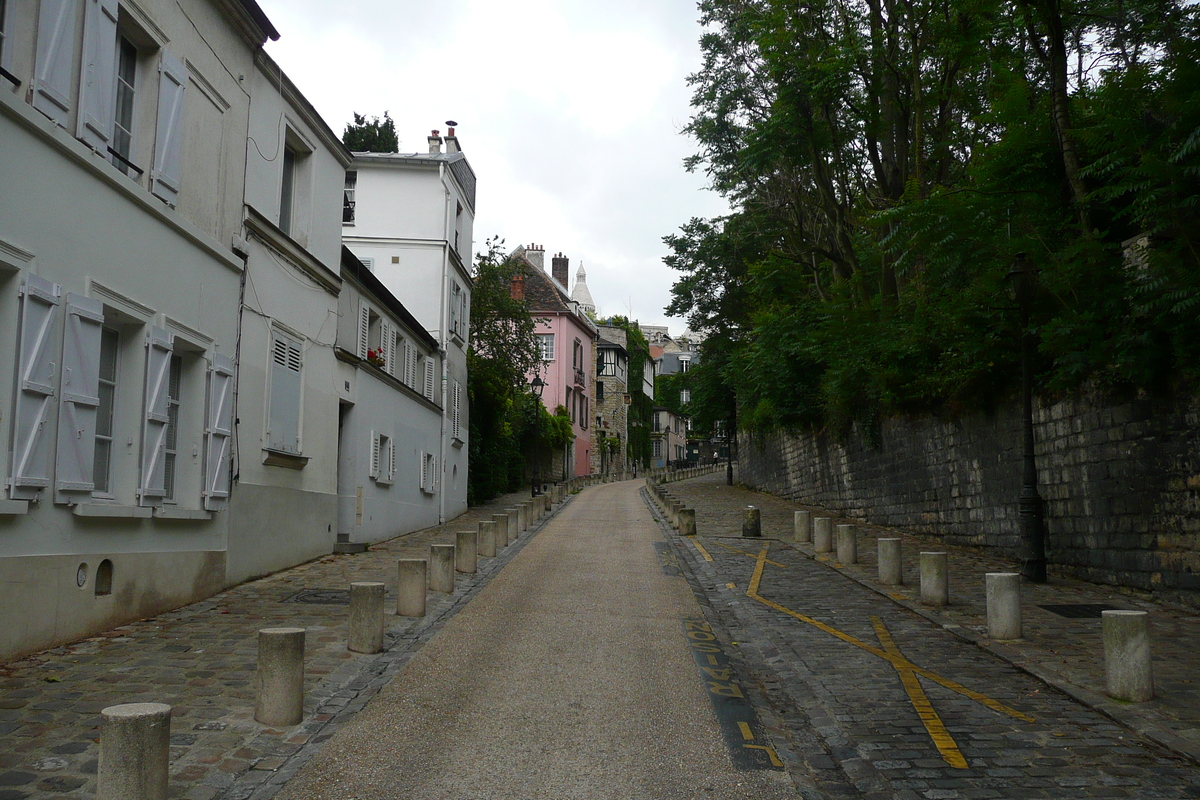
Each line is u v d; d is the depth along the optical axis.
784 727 6.85
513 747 6.09
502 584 13.44
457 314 28.23
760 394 31.61
